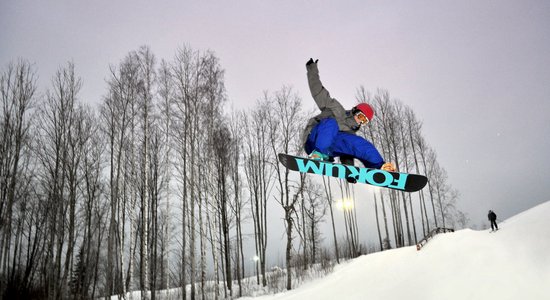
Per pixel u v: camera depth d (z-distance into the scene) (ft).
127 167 68.23
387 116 97.71
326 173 14.20
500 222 82.33
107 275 61.05
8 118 55.88
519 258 34.35
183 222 60.13
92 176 64.28
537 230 40.27
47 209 61.46
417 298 33.58
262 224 73.77
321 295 45.21
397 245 90.48
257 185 77.05
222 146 70.33
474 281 32.65
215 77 70.44
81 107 63.98
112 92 66.18
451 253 44.55
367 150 12.94
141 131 67.77
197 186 64.39
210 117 68.90
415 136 104.47
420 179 13.62
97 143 67.72
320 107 13.34
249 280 75.92
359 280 48.42
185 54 69.46
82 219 66.64
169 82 69.82
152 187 66.18
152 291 59.67
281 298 51.06
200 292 65.31
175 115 66.74
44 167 61.41
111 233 58.70
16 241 65.41
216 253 62.80
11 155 55.93
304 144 13.61
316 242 94.48
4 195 54.24
